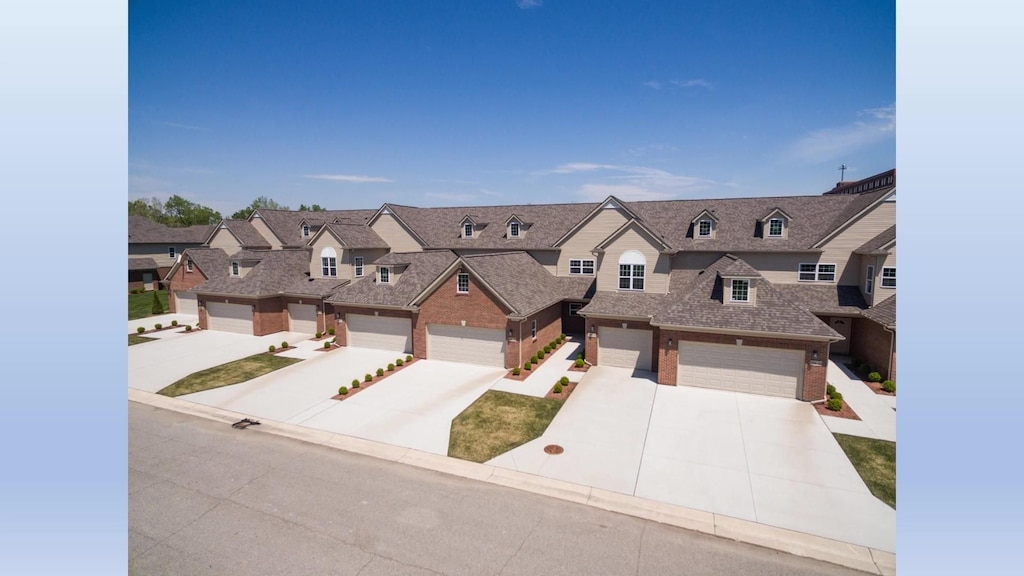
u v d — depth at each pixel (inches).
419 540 438.6
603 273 1087.6
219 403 794.2
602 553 421.4
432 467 576.4
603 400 789.9
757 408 749.9
